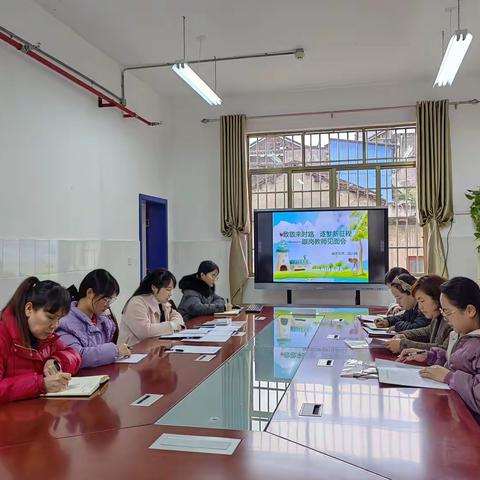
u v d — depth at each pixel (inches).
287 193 260.5
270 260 248.5
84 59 187.0
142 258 254.5
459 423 57.3
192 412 62.6
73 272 176.1
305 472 44.8
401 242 248.8
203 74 227.6
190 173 267.3
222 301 177.0
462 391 67.3
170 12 167.3
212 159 264.5
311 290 251.3
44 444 51.9
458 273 232.5
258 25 178.2
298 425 57.3
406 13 170.4
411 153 247.3
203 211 265.4
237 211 254.8
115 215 208.5
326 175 256.8
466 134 233.9
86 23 174.4
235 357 96.2
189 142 267.6
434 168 232.4
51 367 76.0
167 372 84.4
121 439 53.3
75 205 178.7
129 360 93.7
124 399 68.7
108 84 204.8
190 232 266.8
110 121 205.6
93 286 95.0
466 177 233.3
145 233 259.1
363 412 61.7
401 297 126.8
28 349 73.0
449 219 231.8
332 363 90.0
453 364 75.6
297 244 246.1
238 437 53.7
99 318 100.3
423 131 234.4
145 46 195.3
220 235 263.0
